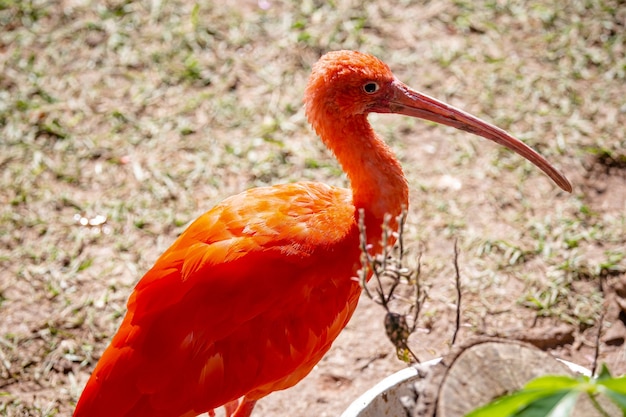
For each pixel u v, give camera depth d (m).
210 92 8.66
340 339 6.52
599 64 8.75
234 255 4.82
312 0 9.60
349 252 5.10
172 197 7.64
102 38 9.15
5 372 6.23
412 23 9.36
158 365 4.66
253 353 4.81
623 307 6.57
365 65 5.36
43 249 7.18
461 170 7.84
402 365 6.32
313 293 4.95
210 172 7.86
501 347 3.72
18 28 9.23
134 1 9.54
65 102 8.48
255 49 9.10
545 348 6.36
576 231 7.24
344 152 5.46
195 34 9.19
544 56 8.89
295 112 8.46
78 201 7.61
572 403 2.94
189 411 4.75
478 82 8.66
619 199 7.55
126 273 7.00
